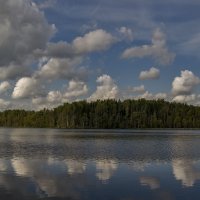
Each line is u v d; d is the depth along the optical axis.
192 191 29.55
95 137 117.00
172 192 29.12
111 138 110.69
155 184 32.09
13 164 43.50
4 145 76.88
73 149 66.50
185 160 49.50
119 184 31.89
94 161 47.09
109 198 27.20
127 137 118.38
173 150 66.00
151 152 61.28
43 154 56.03
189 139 107.50
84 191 29.17
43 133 154.38
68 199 26.73
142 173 37.59
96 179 34.00
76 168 40.66
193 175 36.62
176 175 36.50
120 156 53.88
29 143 84.38
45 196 27.47
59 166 42.06
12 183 31.75
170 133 163.00
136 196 27.81
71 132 168.38
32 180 33.19
